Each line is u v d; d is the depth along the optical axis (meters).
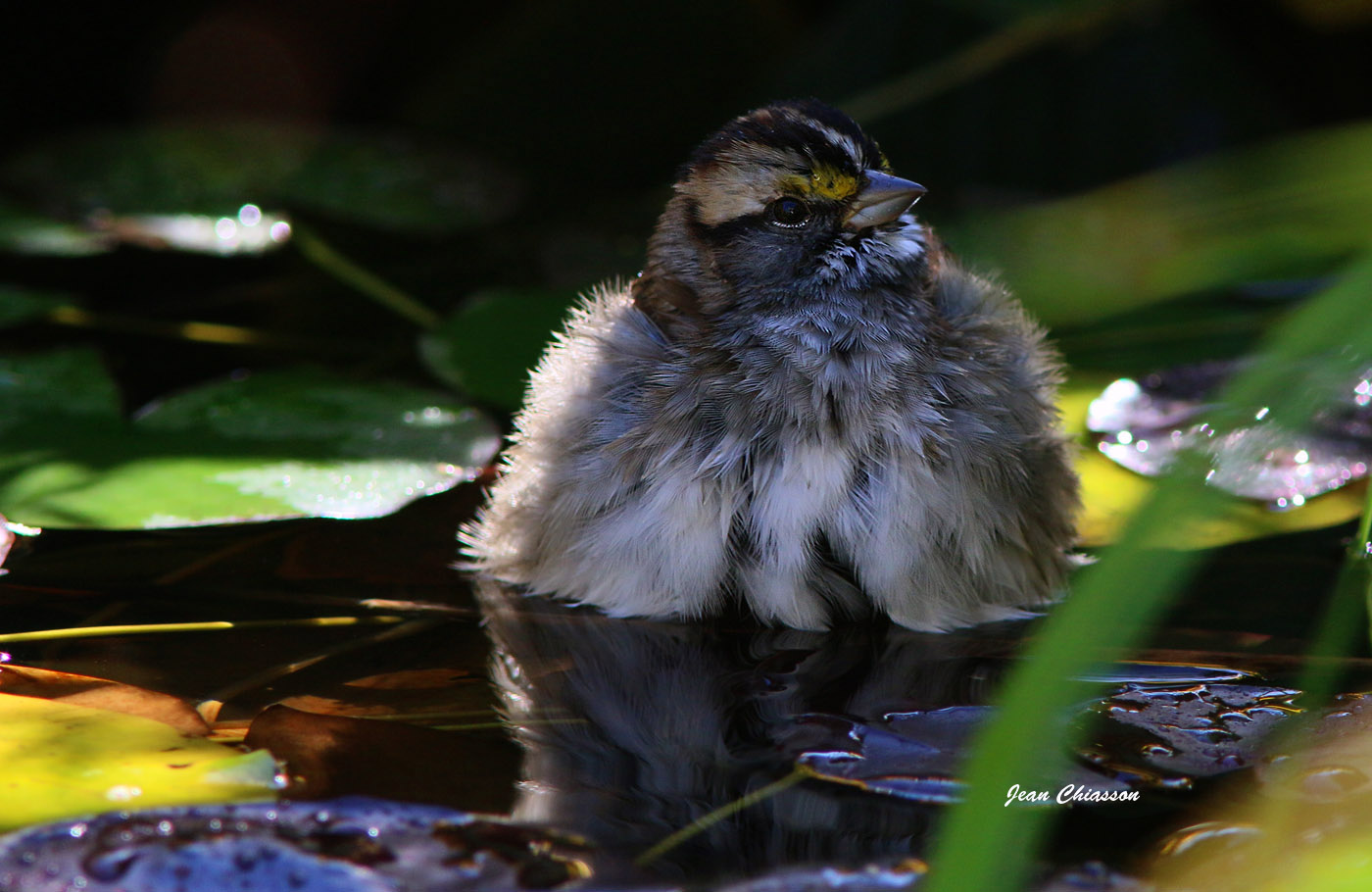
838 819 5.23
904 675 6.80
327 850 4.92
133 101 19.06
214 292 13.22
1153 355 11.33
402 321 12.47
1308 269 12.95
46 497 8.34
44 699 6.21
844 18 17.50
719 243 8.39
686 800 5.39
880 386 7.48
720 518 7.30
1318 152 15.48
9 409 9.78
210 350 11.63
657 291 8.42
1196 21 17.12
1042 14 16.97
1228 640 6.90
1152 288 12.77
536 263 13.89
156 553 8.17
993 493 7.46
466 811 5.27
